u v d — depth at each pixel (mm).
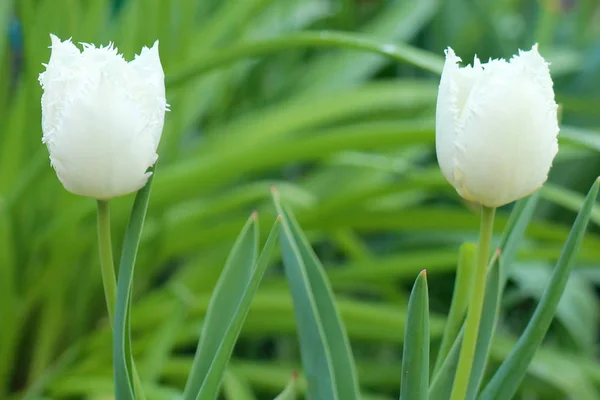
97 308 2414
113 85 930
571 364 2160
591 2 3828
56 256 2129
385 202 2600
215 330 1050
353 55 3047
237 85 3018
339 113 2496
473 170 931
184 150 2623
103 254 970
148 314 2158
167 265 2801
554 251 2066
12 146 2207
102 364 2059
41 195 2248
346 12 3465
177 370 2076
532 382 2393
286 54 3271
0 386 2229
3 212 1888
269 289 2350
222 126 2857
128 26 2494
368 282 2416
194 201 2604
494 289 1033
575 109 2541
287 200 2242
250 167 2053
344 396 1066
